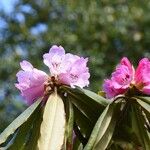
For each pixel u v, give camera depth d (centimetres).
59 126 76
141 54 344
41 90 79
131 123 79
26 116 76
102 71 323
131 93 79
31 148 76
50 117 76
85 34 343
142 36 343
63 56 80
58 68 79
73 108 79
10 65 341
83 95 78
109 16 339
